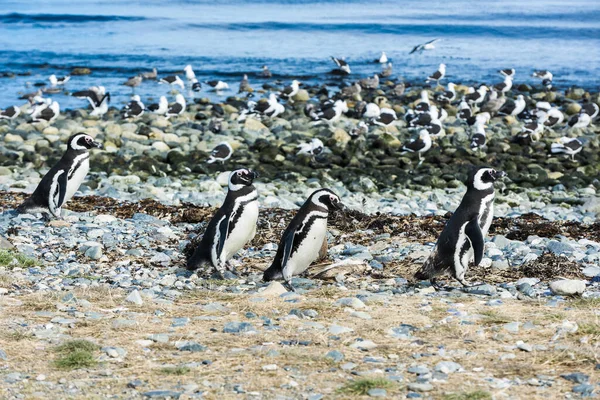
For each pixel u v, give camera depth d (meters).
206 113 35.78
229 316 9.84
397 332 9.15
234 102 39.03
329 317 9.74
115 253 13.30
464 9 90.06
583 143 30.34
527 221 16.66
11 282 11.20
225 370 8.05
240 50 62.06
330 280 11.85
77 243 13.91
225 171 24.67
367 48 63.84
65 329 9.27
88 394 7.45
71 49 61.75
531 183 24.14
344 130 30.94
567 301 10.45
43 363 8.25
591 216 19.30
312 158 26.09
